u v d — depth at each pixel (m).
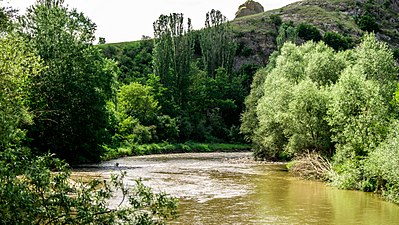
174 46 104.38
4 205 8.59
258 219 21.25
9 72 13.74
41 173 9.50
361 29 151.12
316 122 39.62
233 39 136.75
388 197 27.38
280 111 44.88
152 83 97.69
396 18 166.00
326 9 169.75
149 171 44.09
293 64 51.09
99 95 51.97
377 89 34.09
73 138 50.12
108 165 50.75
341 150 35.12
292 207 24.66
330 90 41.62
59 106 47.88
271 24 156.75
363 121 33.09
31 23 49.75
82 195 9.90
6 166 9.25
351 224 20.34
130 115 85.38
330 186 33.91
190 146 87.88
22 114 24.59
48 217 9.34
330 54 49.41
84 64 51.06
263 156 61.25
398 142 26.77
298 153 41.59
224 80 110.38
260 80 72.81
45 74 47.28
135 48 137.38
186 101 104.12
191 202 25.86
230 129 101.94
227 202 26.06
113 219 9.80
